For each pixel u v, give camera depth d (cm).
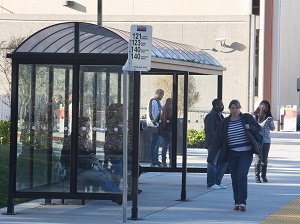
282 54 10044
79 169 2238
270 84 8919
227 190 2925
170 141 3105
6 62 5425
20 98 2255
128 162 2208
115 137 2236
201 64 2678
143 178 3338
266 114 3225
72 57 2172
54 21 6053
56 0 6234
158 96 3150
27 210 2328
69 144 2248
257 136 2327
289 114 8356
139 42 2036
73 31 2233
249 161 2338
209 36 6053
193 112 4706
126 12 6312
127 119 2177
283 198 2717
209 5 6203
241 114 2339
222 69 2953
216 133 2352
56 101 2262
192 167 3144
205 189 2947
